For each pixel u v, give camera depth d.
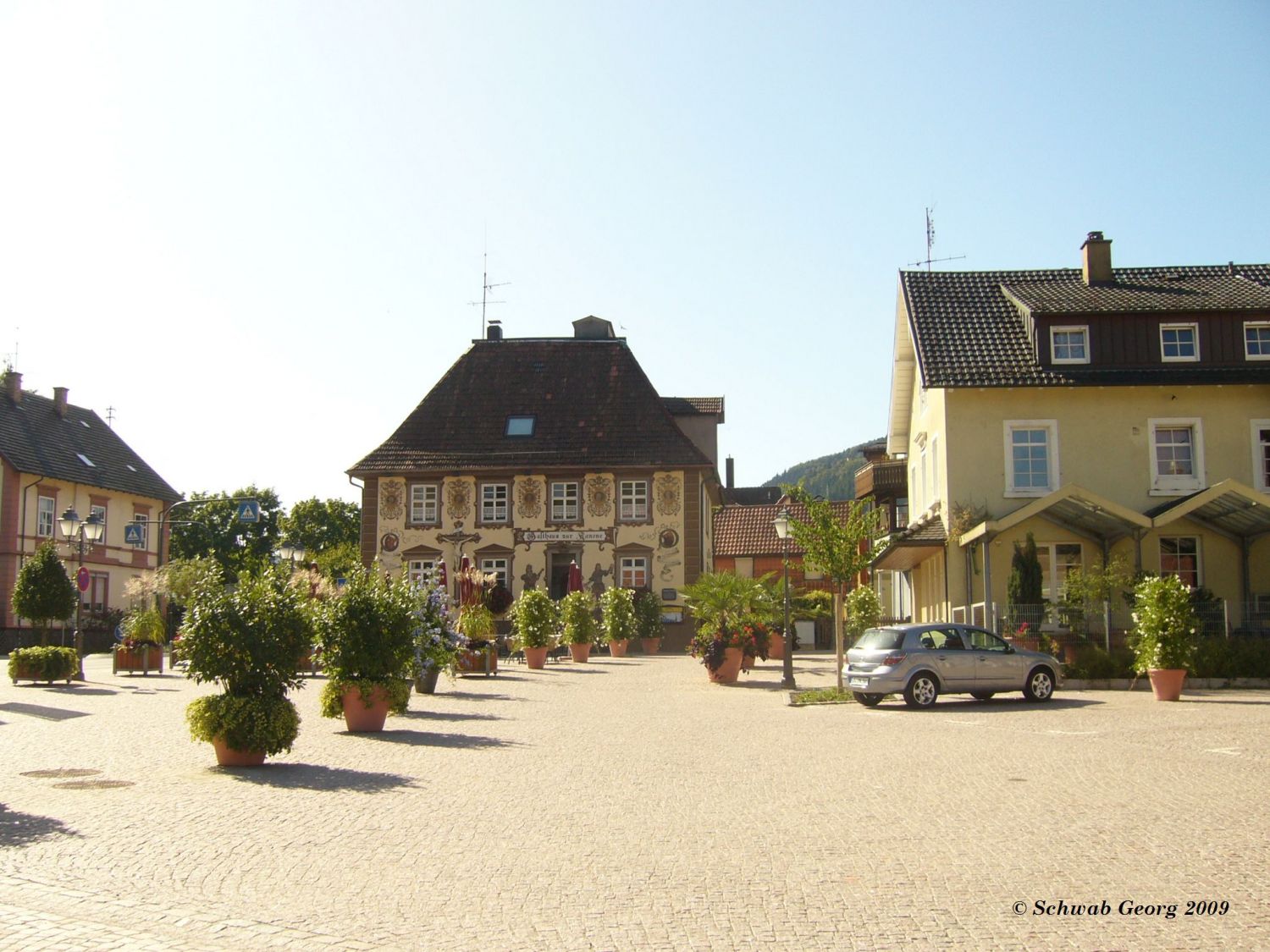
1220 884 8.38
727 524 71.94
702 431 58.00
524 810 11.32
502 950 6.93
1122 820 10.70
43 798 11.62
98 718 19.00
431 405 52.06
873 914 7.68
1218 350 32.22
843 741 16.97
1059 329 32.41
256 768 13.84
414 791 12.33
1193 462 31.78
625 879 8.62
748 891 8.27
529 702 23.27
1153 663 23.05
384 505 49.81
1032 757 15.02
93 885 8.29
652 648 45.97
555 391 51.97
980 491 31.88
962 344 33.22
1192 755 14.95
